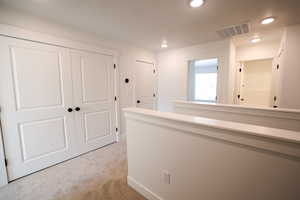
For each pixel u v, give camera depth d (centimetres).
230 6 166
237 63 379
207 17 196
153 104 418
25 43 184
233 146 88
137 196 153
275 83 317
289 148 70
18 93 182
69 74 230
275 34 267
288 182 73
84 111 255
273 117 162
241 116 186
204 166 103
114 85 303
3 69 169
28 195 156
